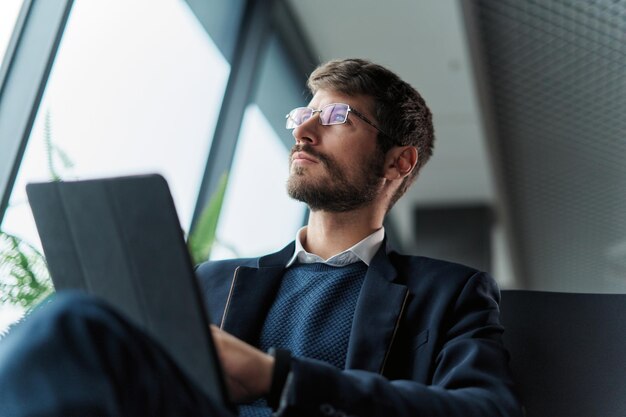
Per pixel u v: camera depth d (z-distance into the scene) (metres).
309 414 0.93
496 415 1.11
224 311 1.45
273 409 0.97
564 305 1.46
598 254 7.80
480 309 1.38
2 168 2.54
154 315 0.92
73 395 0.67
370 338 1.33
